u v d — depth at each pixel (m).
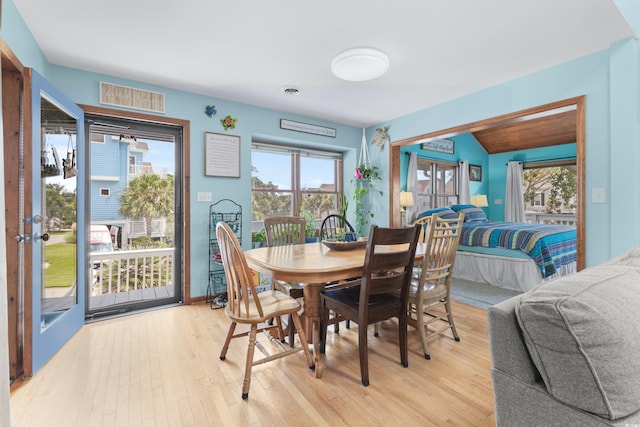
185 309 3.09
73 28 2.10
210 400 1.64
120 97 2.90
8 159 1.90
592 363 0.71
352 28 2.10
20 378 1.84
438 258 2.24
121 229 3.37
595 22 2.06
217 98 3.46
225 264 1.83
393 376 1.87
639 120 2.23
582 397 0.73
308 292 1.98
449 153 6.25
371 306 1.89
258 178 4.29
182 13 1.94
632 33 2.19
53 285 2.24
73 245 2.53
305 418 1.50
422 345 2.15
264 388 1.75
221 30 2.13
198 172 3.33
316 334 1.91
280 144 4.38
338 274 1.83
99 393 1.70
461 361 2.05
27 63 2.08
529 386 0.84
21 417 1.51
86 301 2.87
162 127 3.22
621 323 0.74
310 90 3.23
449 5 1.87
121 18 1.99
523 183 6.75
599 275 0.92
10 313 1.83
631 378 0.71
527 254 3.66
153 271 3.60
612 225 2.35
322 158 4.89
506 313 0.89
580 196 2.51
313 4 1.85
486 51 2.42
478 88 3.18
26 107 1.90
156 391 1.72
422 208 5.83
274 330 2.49
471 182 6.76
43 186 2.15
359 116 4.17
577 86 2.53
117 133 3.05
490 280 4.02
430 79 2.96
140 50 2.40
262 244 4.11
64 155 2.41
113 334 2.47
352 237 2.61
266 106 3.76
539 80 2.76
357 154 4.74
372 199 4.59
